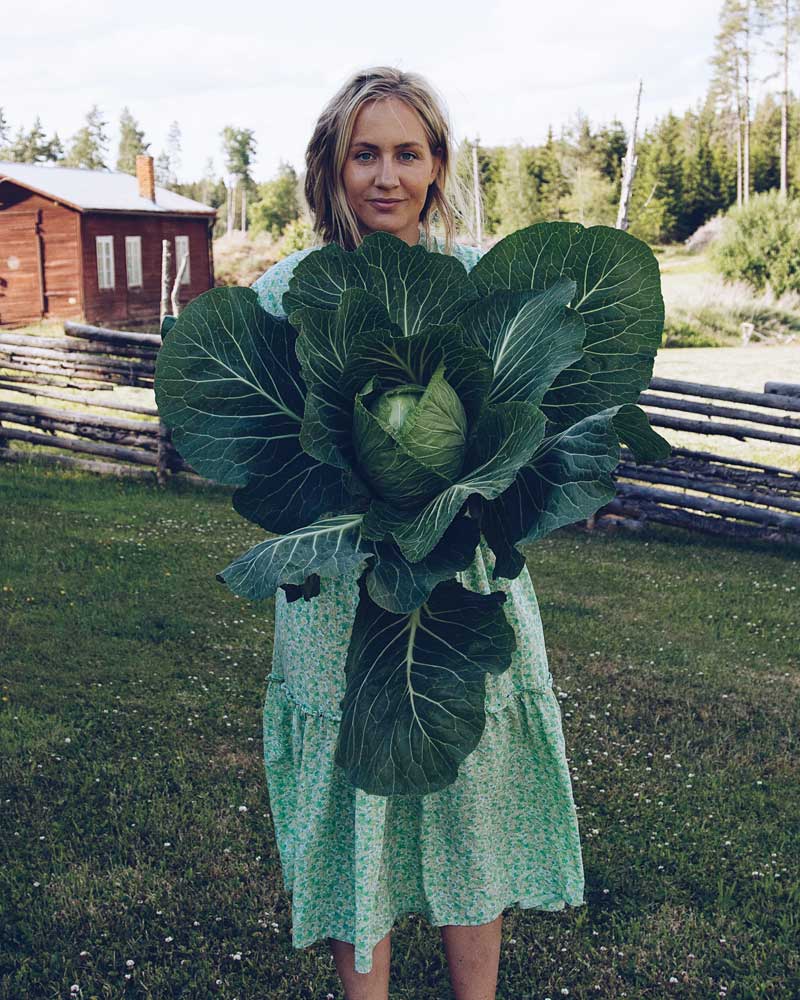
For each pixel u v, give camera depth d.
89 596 6.24
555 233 1.95
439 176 2.31
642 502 8.76
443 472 1.82
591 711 4.70
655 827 3.64
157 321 32.56
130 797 3.80
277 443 2.01
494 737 2.29
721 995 2.80
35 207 29.61
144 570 6.84
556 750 2.35
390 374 1.87
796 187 51.12
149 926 3.07
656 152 51.28
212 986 2.83
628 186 14.62
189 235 33.59
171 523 8.30
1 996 2.78
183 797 3.79
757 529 8.35
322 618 2.24
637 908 3.20
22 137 117.44
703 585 7.04
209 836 3.54
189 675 5.08
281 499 1.99
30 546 7.27
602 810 3.77
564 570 7.30
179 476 10.11
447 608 1.94
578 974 2.90
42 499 9.02
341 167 2.22
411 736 1.85
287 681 2.38
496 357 1.96
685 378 20.14
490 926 2.39
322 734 2.28
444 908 2.36
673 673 5.23
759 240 31.94
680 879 3.34
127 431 10.30
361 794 2.21
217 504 9.26
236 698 4.79
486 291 2.02
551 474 1.82
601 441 1.77
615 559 7.73
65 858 3.39
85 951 2.95
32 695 4.74
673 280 36.50
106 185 33.19
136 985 2.84
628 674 5.20
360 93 2.14
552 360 1.85
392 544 1.85
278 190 64.50
